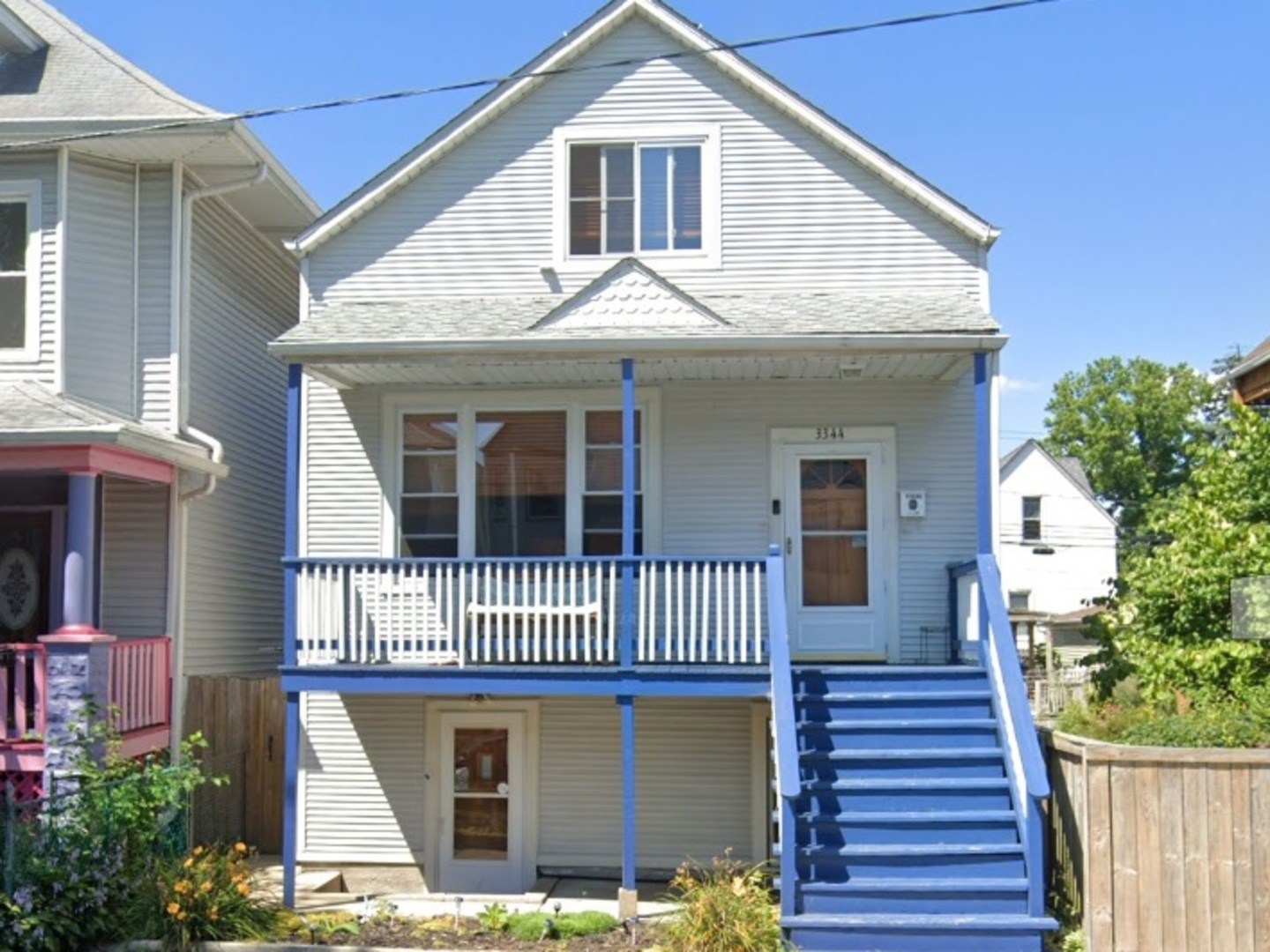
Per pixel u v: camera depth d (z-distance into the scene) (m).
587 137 12.38
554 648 11.41
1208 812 8.20
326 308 12.26
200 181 12.84
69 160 12.03
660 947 8.60
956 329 10.34
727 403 12.13
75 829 9.13
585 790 11.98
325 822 12.06
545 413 12.23
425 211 12.45
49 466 10.57
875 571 11.94
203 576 12.98
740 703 11.90
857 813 9.09
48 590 12.66
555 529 12.09
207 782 12.32
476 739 12.10
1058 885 9.23
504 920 9.23
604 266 12.28
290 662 10.54
